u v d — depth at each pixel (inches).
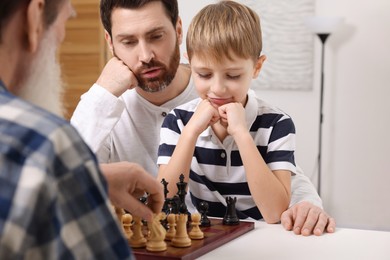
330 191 140.8
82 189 22.0
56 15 28.0
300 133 141.5
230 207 51.3
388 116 136.4
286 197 57.4
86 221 22.1
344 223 140.5
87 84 150.0
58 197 21.3
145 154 72.8
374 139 137.6
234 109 60.1
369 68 136.7
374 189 138.3
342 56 137.8
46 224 20.9
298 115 141.4
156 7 65.1
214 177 62.4
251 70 61.7
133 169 36.9
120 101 66.4
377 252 43.4
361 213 139.5
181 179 51.0
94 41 148.4
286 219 52.1
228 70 59.6
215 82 60.1
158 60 66.6
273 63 141.6
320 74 139.7
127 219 43.9
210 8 62.6
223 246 45.2
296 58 140.4
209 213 62.9
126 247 23.3
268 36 141.3
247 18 60.9
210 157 62.4
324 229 50.3
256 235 49.1
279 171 60.0
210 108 60.3
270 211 55.9
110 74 67.1
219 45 58.3
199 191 63.0
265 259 41.5
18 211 20.4
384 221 138.2
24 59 26.7
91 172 22.5
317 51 139.6
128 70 67.2
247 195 61.9
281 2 139.8
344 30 137.1
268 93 143.0
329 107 139.6
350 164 139.3
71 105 151.6
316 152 140.8
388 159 137.0
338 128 139.5
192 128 59.9
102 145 67.1
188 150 59.4
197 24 60.7
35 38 25.9
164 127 65.7
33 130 21.9
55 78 30.2
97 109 65.7
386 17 135.0
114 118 66.3
